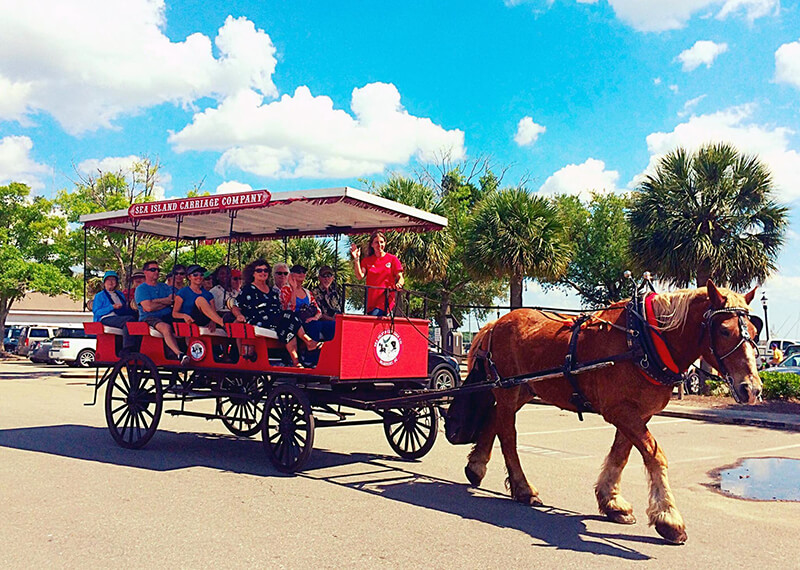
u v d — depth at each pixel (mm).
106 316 9648
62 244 28391
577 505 6672
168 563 4633
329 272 9688
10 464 7738
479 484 7457
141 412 9016
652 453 5648
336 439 10430
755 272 17438
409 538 5367
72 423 11359
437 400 7629
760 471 8656
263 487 6926
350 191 7461
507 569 4715
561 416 14281
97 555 4758
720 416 13875
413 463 8578
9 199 28656
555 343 6453
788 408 15305
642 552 5188
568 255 23859
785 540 5598
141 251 25984
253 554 4867
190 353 8742
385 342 7906
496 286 38750
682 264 17422
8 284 27344
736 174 17469
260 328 7859
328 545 5125
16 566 4523
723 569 4836
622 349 5805
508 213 23016
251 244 24734
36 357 28203
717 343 5223
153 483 6938
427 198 24406
